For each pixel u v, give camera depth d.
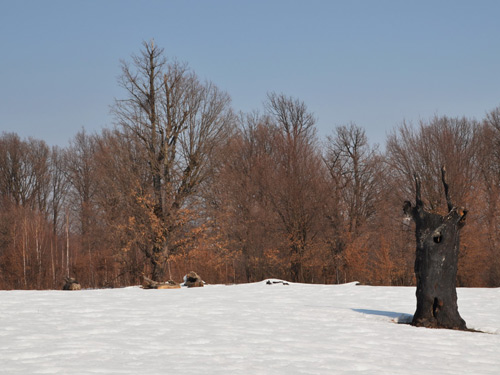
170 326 11.48
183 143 36.62
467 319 14.30
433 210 39.69
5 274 47.56
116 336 10.16
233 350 9.15
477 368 8.66
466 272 40.62
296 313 14.19
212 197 41.38
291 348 9.52
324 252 44.78
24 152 66.19
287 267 43.69
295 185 43.59
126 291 21.08
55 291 21.22
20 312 13.59
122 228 36.47
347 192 49.97
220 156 37.31
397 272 43.81
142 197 35.28
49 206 68.31
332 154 54.38
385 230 45.59
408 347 10.26
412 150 43.12
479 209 41.16
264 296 18.88
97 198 41.41
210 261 40.97
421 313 13.45
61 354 8.55
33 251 47.53
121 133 36.72
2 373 7.29
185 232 37.34
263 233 43.75
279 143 46.66
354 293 20.28
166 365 7.94
